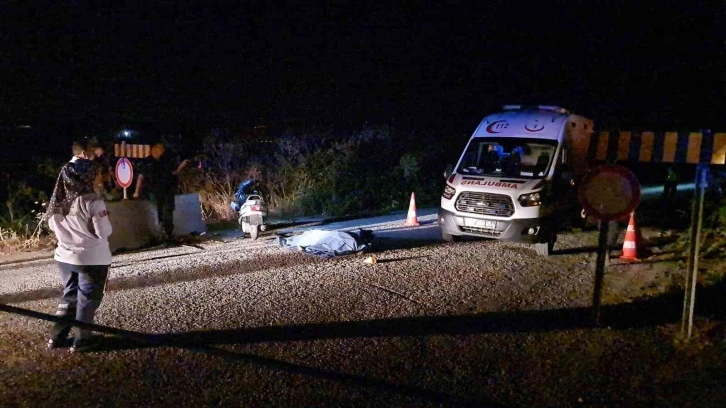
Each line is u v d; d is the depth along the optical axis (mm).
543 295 8016
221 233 13133
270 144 19172
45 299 7980
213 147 17984
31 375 5586
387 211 16859
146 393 5234
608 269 9383
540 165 10828
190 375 5574
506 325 6875
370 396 5188
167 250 11172
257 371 5648
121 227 11180
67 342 6305
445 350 6168
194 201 13023
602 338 6441
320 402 5078
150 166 12031
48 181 14445
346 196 17047
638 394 5215
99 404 5043
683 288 7840
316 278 8852
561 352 6094
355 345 6301
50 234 12188
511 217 10195
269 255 10477
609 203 6270
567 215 10992
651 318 7000
